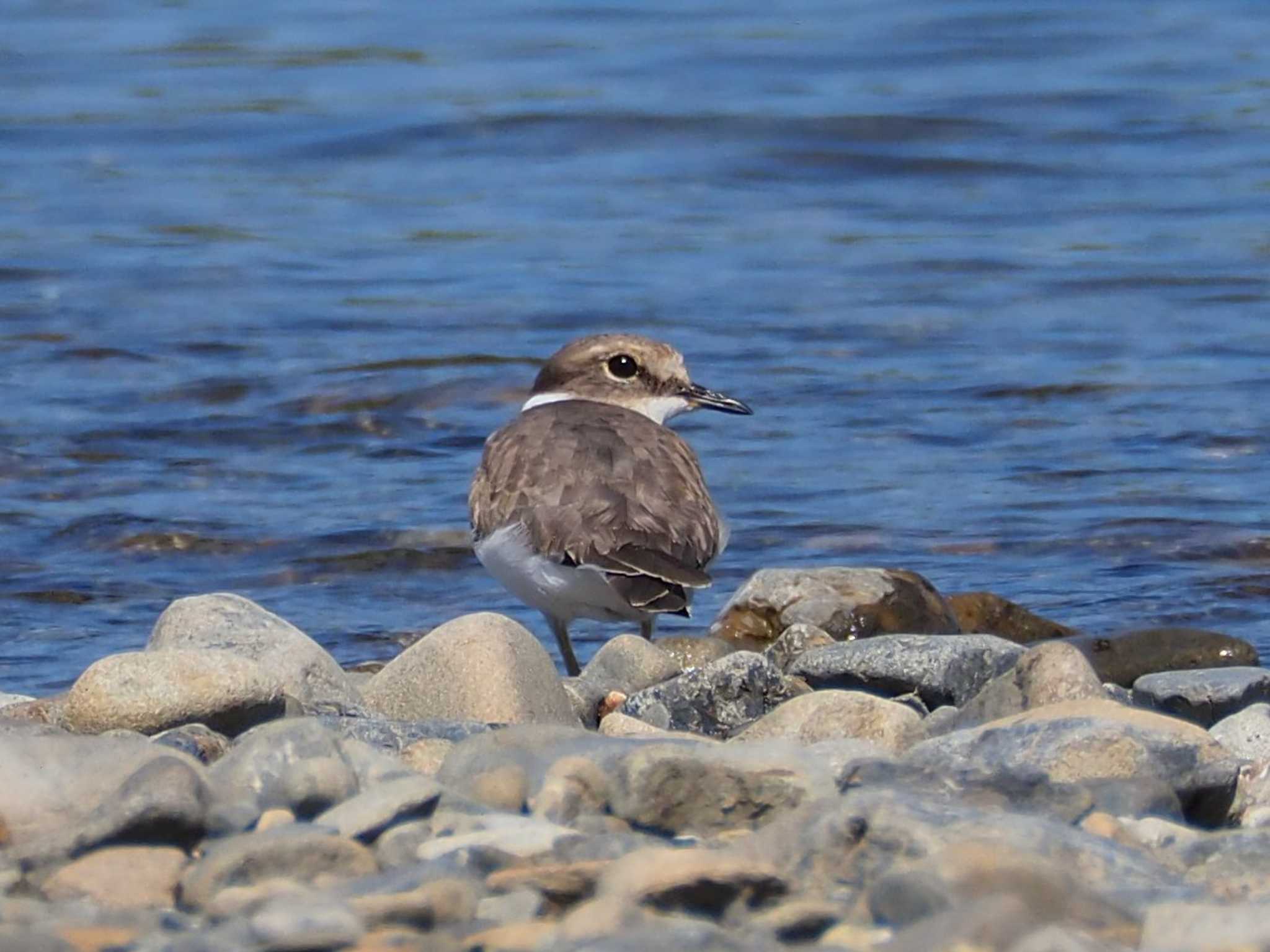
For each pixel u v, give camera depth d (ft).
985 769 23.72
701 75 103.91
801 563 44.04
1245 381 58.39
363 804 21.98
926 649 32.78
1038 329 65.16
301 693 30.32
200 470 51.49
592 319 66.85
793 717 27.91
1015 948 17.81
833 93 98.84
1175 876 20.86
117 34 116.98
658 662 33.14
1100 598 41.11
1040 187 86.74
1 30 117.80
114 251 76.54
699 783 22.91
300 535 46.26
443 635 29.71
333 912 18.84
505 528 34.71
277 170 90.84
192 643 31.30
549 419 36.70
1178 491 48.34
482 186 87.76
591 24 118.11
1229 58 106.42
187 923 19.62
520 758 24.18
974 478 49.90
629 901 19.47
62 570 44.11
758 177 89.45
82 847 21.25
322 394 58.18
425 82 103.71
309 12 122.83
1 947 18.19
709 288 70.95
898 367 60.64
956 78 102.58
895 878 19.44
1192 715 30.76
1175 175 87.45
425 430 55.62
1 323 66.28
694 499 34.96
